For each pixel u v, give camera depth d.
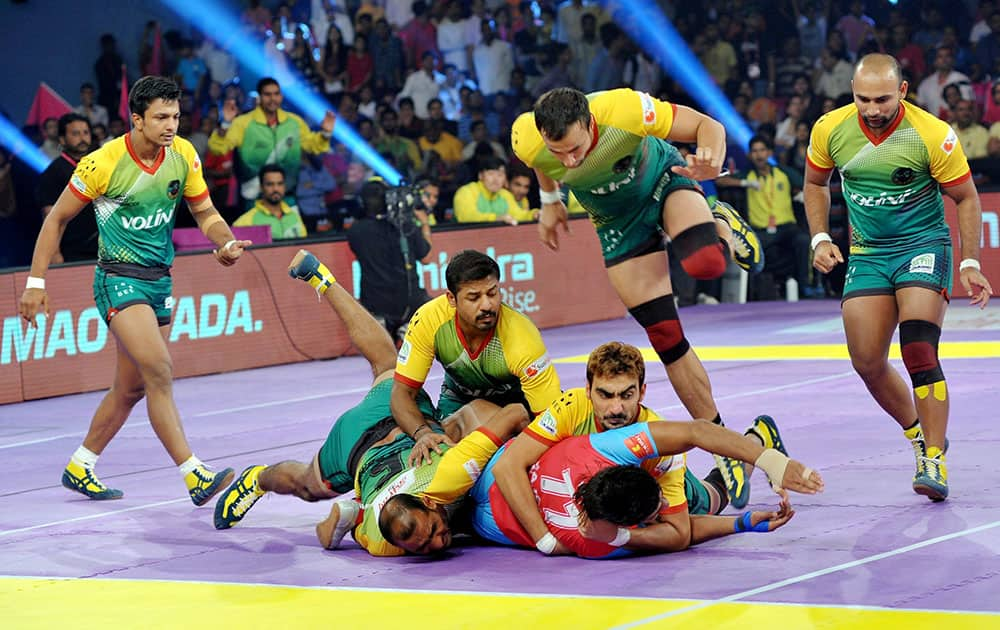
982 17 22.62
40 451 11.12
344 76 22.70
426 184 18.06
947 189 7.53
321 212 20.33
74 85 22.33
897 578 5.85
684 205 7.39
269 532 7.73
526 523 6.63
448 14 23.59
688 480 6.93
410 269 16.09
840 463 8.52
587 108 6.73
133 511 8.56
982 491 7.48
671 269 19.94
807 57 23.52
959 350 13.41
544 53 23.83
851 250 7.88
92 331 14.67
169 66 22.44
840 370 12.69
